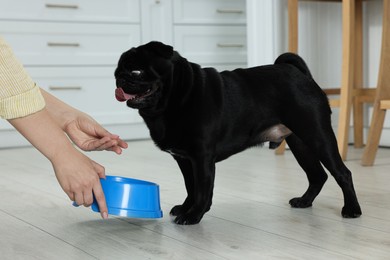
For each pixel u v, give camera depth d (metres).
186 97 1.52
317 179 1.79
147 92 1.49
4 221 1.67
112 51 3.97
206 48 4.29
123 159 3.09
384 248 1.29
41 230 1.55
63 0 3.79
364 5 3.52
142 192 1.49
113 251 1.32
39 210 1.81
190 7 4.20
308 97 1.66
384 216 1.62
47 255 1.30
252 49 3.50
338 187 2.09
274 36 3.41
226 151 1.63
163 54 1.49
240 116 1.61
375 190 2.03
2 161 3.10
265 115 1.65
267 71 1.68
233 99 1.60
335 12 3.61
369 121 3.46
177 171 2.63
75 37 3.85
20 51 3.71
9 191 2.18
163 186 2.23
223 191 2.08
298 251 1.27
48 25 3.76
